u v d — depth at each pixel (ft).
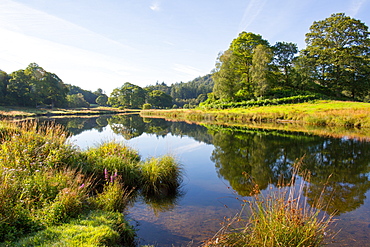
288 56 163.73
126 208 16.81
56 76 194.29
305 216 10.95
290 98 124.77
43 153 19.34
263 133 60.70
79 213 12.71
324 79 156.87
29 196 12.48
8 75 169.89
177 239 12.66
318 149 40.01
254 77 136.46
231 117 108.78
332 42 148.25
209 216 15.60
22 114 112.98
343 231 13.76
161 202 18.20
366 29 142.00
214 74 152.25
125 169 20.68
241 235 11.17
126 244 11.98
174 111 158.51
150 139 52.60
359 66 135.64
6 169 13.55
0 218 9.93
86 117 131.13
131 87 298.56
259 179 24.80
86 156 22.21
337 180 24.09
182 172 26.27
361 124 68.49
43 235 10.18
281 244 9.32
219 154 37.65
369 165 30.01
